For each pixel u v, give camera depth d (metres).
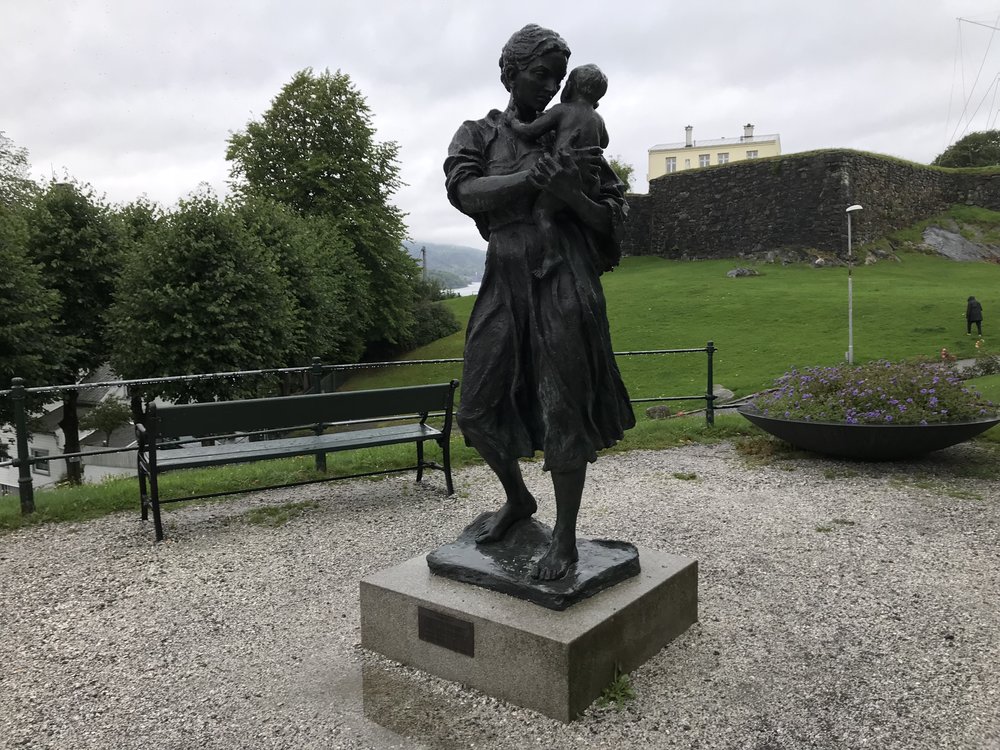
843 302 26.72
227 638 3.43
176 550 4.81
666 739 2.45
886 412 6.74
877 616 3.45
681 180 43.78
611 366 2.90
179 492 6.20
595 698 2.66
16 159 30.56
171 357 17.91
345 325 28.14
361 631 3.17
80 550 4.87
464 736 2.50
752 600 3.66
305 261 23.09
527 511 3.26
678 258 44.12
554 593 2.72
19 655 3.33
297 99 29.38
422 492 6.24
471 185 2.82
